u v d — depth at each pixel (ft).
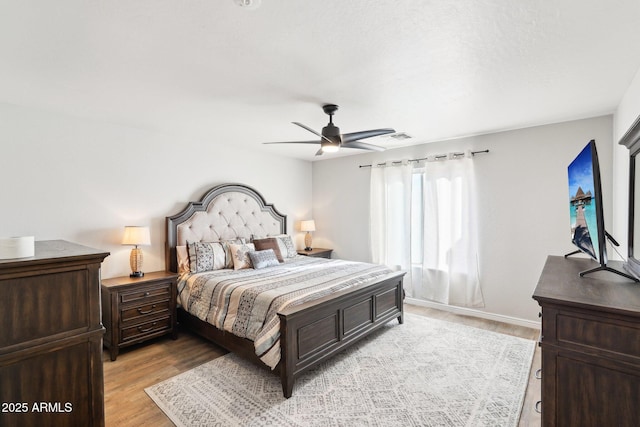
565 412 4.06
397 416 6.91
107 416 6.88
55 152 10.02
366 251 16.98
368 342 10.77
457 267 13.57
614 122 10.08
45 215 9.81
